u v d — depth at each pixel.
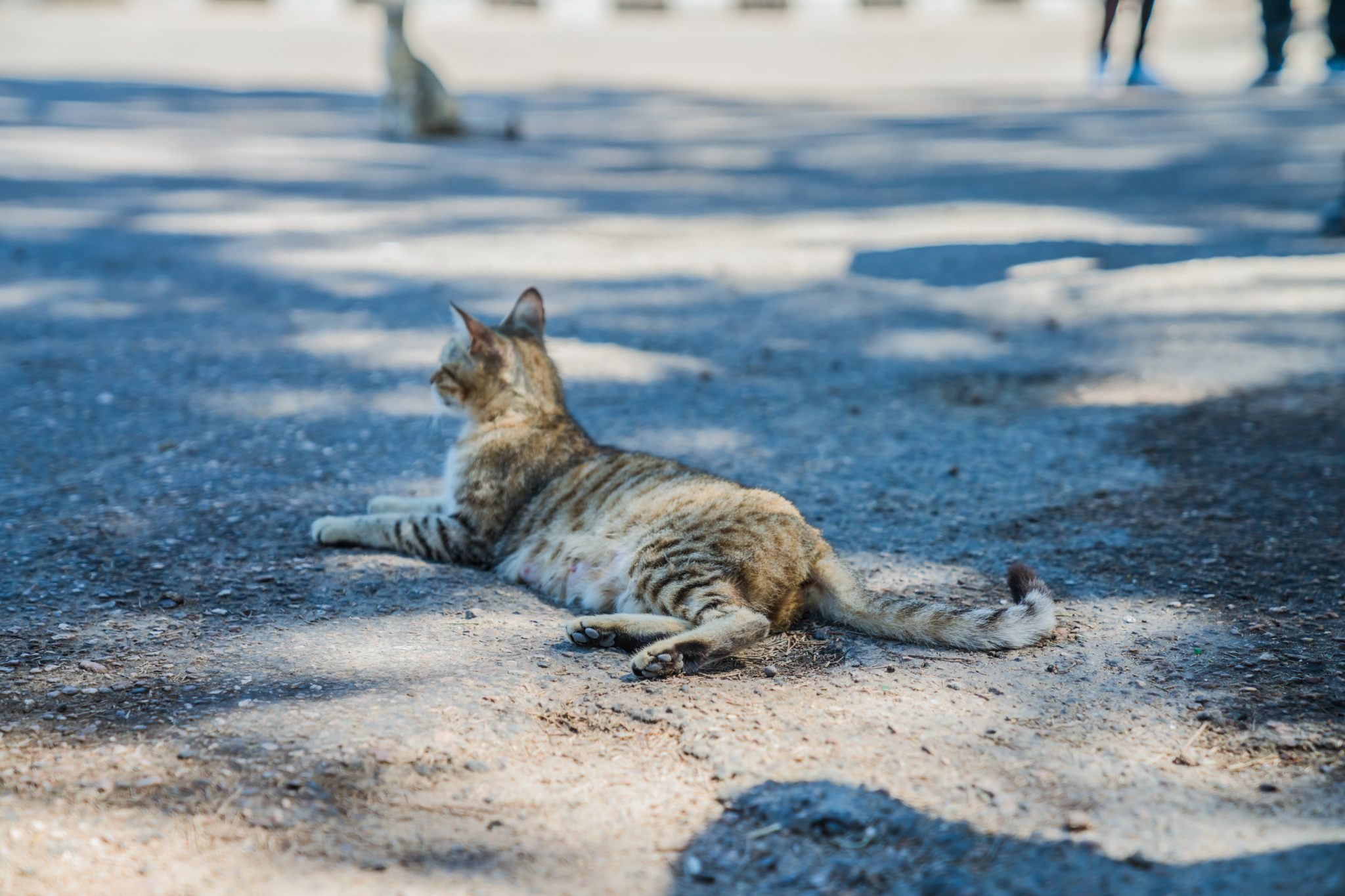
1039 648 3.82
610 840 2.79
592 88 22.53
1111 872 2.57
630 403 6.64
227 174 13.55
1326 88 19.16
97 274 9.02
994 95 21.19
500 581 4.44
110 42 25.31
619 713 3.35
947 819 2.82
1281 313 8.21
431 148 16.14
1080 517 5.05
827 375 7.24
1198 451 5.84
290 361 7.18
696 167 15.20
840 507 5.18
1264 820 2.79
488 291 8.89
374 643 3.75
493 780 3.01
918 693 3.48
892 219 11.66
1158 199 12.38
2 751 3.01
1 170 12.93
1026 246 10.26
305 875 2.61
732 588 3.86
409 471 5.51
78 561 4.31
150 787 2.88
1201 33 26.03
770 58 25.83
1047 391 6.91
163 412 6.19
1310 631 3.90
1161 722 3.32
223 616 3.93
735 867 2.69
